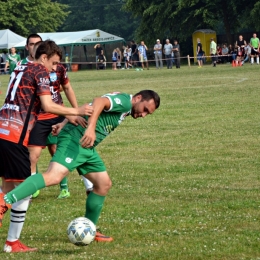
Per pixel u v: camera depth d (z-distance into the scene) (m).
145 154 21.94
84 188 17.33
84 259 10.65
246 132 25.66
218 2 108.12
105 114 11.59
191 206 14.52
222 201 14.91
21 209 11.31
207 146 22.94
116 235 12.35
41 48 11.64
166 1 111.00
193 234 12.18
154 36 115.75
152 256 10.73
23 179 11.52
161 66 90.00
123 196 15.78
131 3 116.00
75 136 11.45
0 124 11.41
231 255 10.73
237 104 35.47
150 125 29.05
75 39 109.69
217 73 65.62
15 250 11.36
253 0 106.38
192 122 29.41
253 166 19.17
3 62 106.19
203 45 105.56
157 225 12.98
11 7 131.88
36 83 11.29
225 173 18.28
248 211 13.91
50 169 11.20
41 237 12.40
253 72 63.66
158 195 15.83
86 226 11.11
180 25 111.94
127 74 77.19
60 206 15.19
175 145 23.50
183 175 18.23
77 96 46.09
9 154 11.34
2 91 56.38
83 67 127.19
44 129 15.45
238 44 83.38
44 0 144.75
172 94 43.19
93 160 11.73
